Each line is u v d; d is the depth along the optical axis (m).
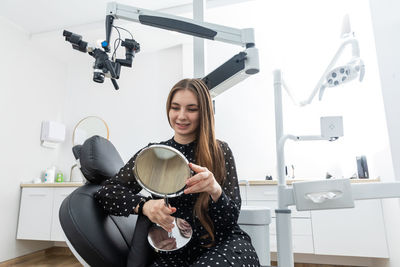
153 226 0.72
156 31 2.85
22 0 2.47
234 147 2.88
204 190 0.63
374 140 2.12
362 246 2.02
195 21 0.85
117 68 0.85
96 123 3.24
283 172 0.79
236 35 0.85
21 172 2.76
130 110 3.23
